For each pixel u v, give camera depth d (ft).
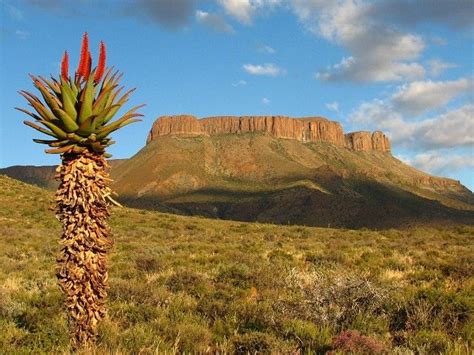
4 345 21.91
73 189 15.78
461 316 28.66
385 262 59.67
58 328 23.22
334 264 59.26
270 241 122.21
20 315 29.66
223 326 28.12
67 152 15.88
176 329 25.89
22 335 24.12
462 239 129.80
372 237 140.67
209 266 56.90
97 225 16.20
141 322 27.94
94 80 16.48
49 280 45.21
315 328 26.04
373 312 29.94
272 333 25.53
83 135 16.15
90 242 15.84
